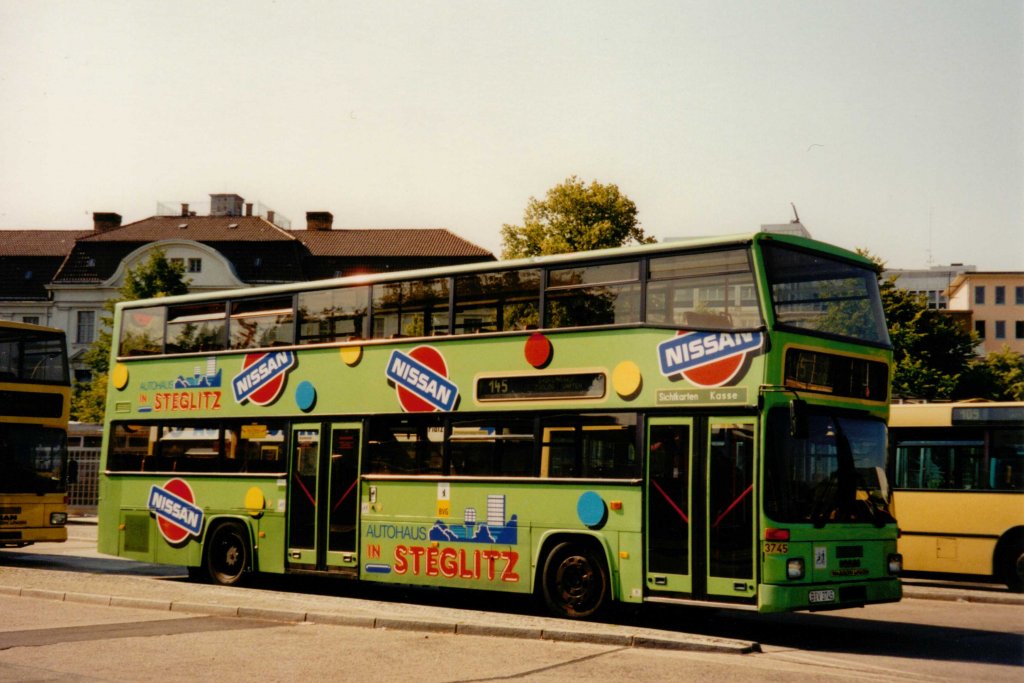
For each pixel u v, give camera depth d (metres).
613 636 11.64
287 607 14.02
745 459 12.31
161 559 18.41
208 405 18.12
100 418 50.91
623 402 13.36
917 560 19.44
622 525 13.15
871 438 13.33
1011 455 18.73
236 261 70.19
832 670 10.40
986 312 118.75
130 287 55.12
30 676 9.70
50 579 17.33
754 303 12.46
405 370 15.66
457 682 9.59
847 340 13.24
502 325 14.72
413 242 71.88
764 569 11.96
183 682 9.48
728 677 9.89
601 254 13.88
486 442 14.62
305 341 17.03
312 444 16.62
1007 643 12.64
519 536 14.10
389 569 15.43
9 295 75.62
